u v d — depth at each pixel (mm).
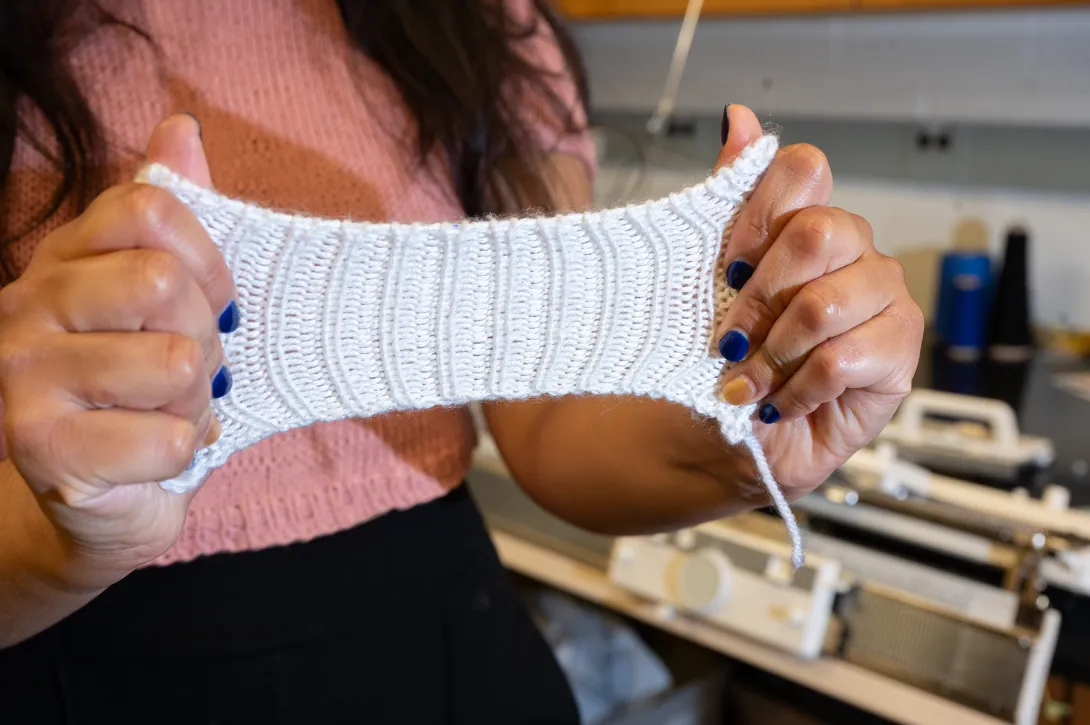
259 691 491
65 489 303
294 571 495
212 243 330
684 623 858
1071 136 1179
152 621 469
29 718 470
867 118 1242
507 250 407
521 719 610
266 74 472
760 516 861
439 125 506
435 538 560
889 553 798
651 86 1446
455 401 427
